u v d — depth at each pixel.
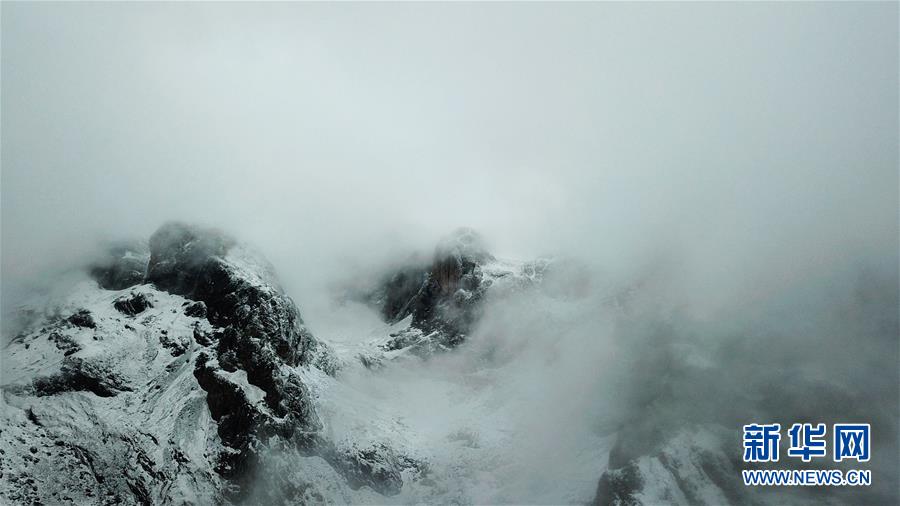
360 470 102.19
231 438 97.25
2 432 86.69
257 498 92.00
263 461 94.38
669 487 83.06
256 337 107.00
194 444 94.94
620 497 83.88
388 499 100.12
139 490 85.81
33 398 94.06
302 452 100.56
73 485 83.88
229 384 101.00
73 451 87.56
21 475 82.62
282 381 104.25
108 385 98.81
